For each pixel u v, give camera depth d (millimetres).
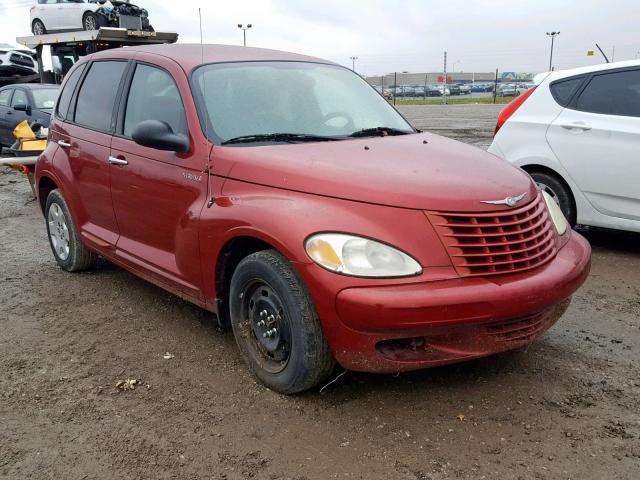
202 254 3725
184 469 2846
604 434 3033
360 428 3121
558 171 6129
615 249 6273
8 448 3025
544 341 4078
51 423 3230
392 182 3172
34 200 9391
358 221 3049
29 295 5117
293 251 3096
